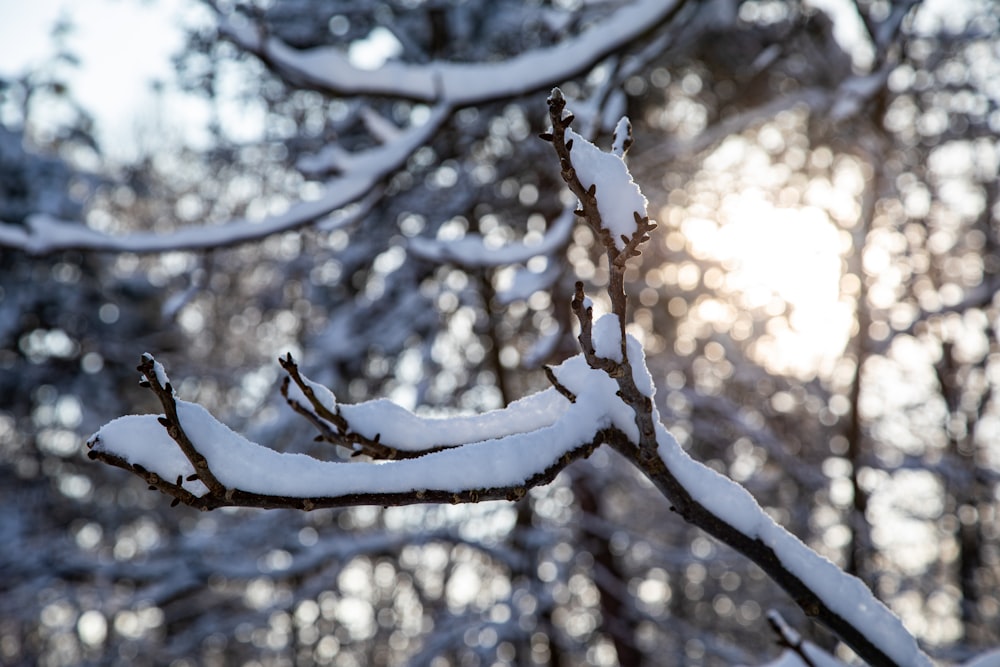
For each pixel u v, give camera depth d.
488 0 8.61
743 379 9.61
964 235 9.33
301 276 9.86
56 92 14.34
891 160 8.08
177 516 14.11
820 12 7.55
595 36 4.12
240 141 9.03
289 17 8.33
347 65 4.14
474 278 8.86
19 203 13.91
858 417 7.98
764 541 1.65
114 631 11.20
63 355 14.39
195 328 14.22
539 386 9.73
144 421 1.26
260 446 1.29
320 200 4.50
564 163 1.33
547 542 8.57
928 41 7.84
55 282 14.17
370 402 1.57
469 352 9.55
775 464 10.15
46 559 9.20
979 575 9.70
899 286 8.74
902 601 9.11
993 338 9.40
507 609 8.44
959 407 9.52
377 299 9.29
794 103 7.94
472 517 8.75
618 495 10.87
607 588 9.01
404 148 4.45
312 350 9.35
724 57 8.77
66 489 15.05
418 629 10.73
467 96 4.15
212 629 9.07
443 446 1.56
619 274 1.37
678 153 8.45
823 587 1.66
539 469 1.44
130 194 15.13
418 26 8.73
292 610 9.12
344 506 1.32
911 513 9.35
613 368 1.41
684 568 10.18
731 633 12.45
